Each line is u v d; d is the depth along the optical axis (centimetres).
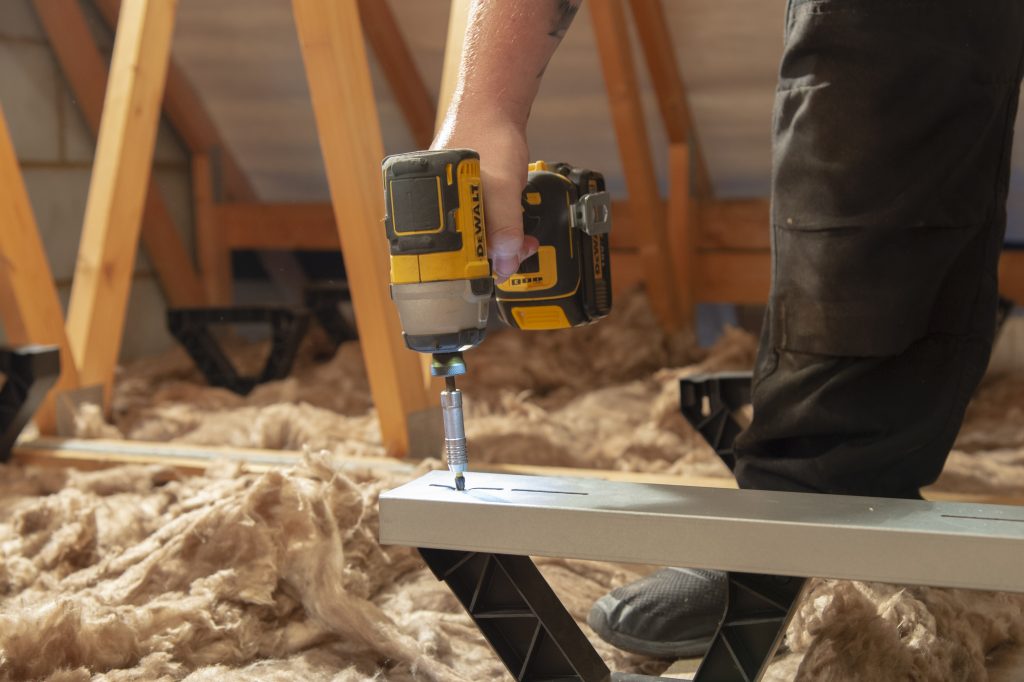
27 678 101
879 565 75
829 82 100
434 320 84
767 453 111
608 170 310
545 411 231
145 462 176
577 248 101
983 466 178
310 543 116
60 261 286
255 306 254
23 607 117
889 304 102
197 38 294
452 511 85
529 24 91
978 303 108
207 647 110
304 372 278
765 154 289
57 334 195
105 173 198
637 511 81
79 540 137
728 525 78
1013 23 102
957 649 100
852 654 94
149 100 200
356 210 161
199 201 325
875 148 99
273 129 320
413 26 285
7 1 265
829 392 104
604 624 114
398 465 165
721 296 297
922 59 97
